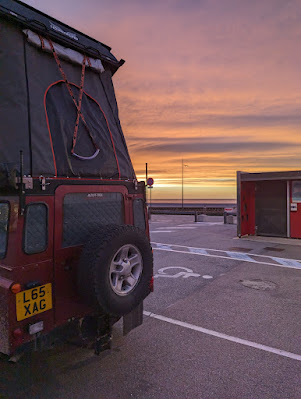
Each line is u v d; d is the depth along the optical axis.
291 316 5.19
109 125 4.20
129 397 3.17
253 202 14.42
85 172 3.58
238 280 7.31
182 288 6.75
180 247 11.57
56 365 3.74
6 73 3.12
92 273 3.01
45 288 3.02
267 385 3.35
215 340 4.38
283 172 12.75
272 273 7.91
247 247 11.55
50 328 3.07
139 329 4.74
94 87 4.14
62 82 3.65
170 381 3.43
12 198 2.85
